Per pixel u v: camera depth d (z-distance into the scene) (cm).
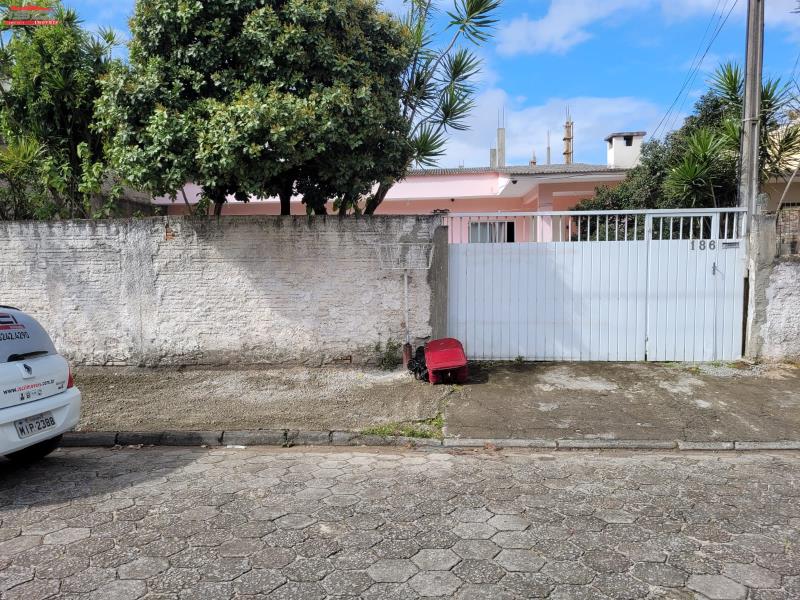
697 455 553
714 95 1084
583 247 802
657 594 305
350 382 752
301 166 768
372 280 796
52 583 319
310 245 795
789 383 720
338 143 709
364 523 394
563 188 1410
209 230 798
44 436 480
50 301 822
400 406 670
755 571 328
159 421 632
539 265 807
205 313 807
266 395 712
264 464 528
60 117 886
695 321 798
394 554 350
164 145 643
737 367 775
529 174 1330
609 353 809
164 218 800
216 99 691
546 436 588
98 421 634
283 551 354
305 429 604
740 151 807
